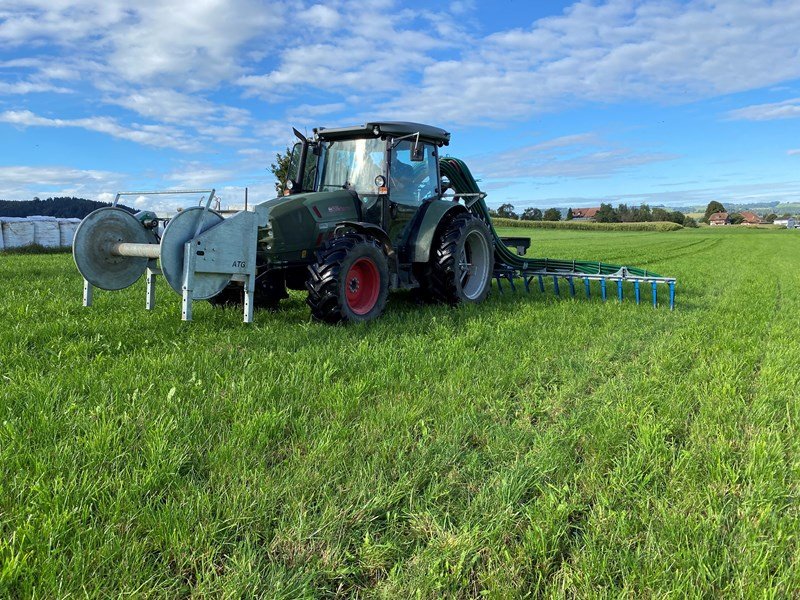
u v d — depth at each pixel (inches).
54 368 149.6
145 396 128.2
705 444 117.7
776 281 513.3
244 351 173.3
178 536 78.7
